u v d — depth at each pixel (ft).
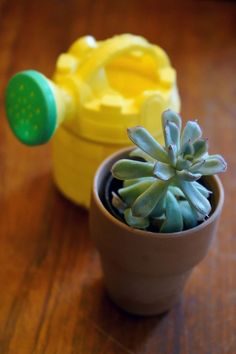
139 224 1.10
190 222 1.13
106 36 1.95
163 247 1.09
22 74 1.29
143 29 1.99
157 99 1.34
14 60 1.83
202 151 1.08
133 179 1.12
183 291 1.31
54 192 1.50
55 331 1.24
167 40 1.96
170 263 1.12
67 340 1.22
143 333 1.24
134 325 1.25
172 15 2.06
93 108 1.32
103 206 1.13
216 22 2.05
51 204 1.47
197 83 1.82
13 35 1.92
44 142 1.33
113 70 1.51
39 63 1.83
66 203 1.48
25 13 2.01
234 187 1.53
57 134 1.41
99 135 1.34
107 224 1.11
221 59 1.91
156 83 1.45
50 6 2.06
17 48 1.87
